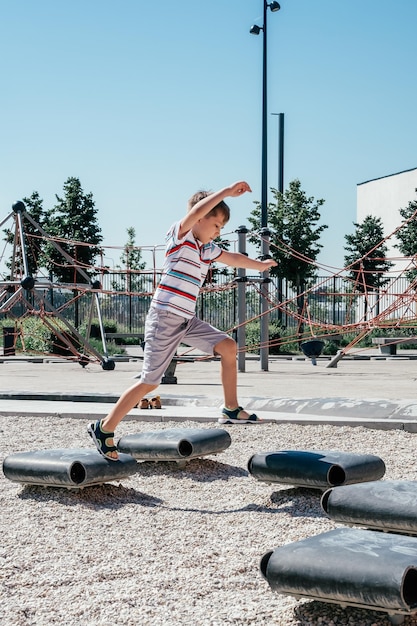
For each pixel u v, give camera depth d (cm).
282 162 3566
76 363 1923
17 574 329
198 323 518
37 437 664
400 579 260
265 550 361
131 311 2967
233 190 461
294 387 1148
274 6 2517
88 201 3478
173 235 479
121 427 706
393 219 4391
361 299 3291
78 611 288
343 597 271
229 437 554
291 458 463
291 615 284
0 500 459
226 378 538
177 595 305
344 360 2067
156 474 523
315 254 3131
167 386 1177
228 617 282
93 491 468
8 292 1762
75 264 1689
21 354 2245
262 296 1574
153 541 378
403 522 352
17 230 1662
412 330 2758
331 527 394
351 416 727
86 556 353
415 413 699
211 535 388
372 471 456
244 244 1511
